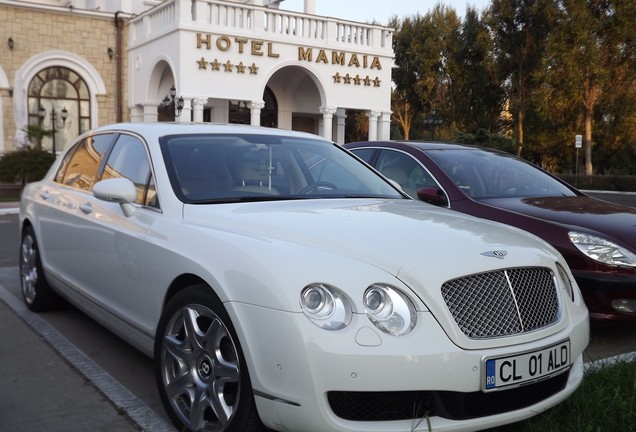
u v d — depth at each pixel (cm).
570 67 2902
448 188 559
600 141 3509
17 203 1650
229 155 404
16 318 528
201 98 1866
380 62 2203
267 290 262
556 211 504
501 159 638
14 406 347
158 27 2003
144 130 423
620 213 509
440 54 3744
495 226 347
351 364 247
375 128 2227
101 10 2331
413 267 271
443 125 3788
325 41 2075
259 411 265
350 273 263
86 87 2194
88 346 453
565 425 307
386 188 446
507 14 3259
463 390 260
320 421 249
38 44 2083
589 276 443
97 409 344
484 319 272
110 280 393
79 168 494
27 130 1933
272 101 2344
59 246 478
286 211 340
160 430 316
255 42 1942
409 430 257
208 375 296
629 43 2956
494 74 3497
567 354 296
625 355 413
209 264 294
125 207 381
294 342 251
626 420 308
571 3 2897
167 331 320
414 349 253
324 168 436
